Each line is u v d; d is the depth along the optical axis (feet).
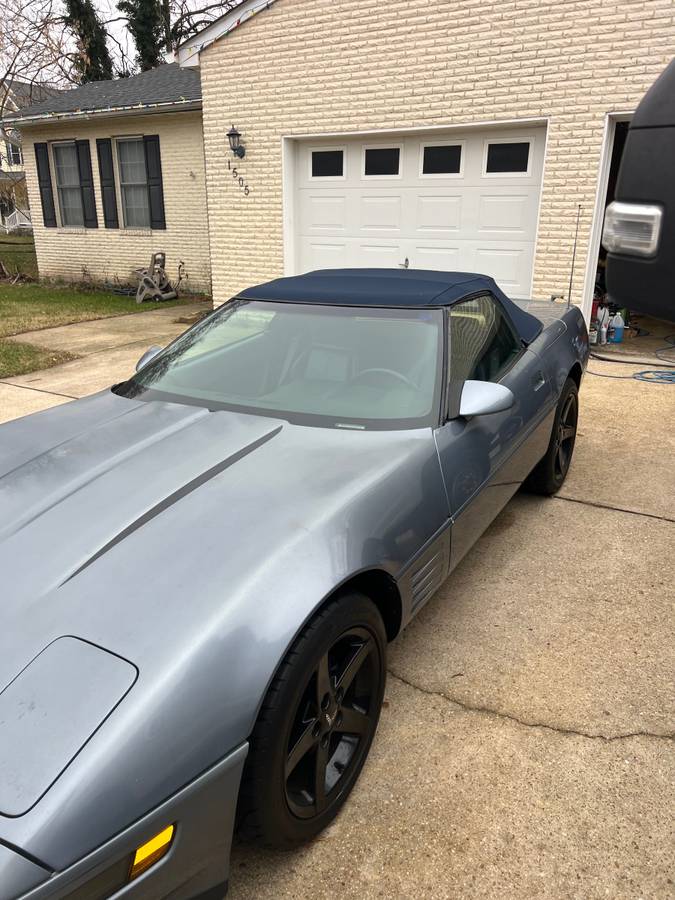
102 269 49.80
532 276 26.14
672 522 12.62
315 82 28.07
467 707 8.07
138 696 4.69
